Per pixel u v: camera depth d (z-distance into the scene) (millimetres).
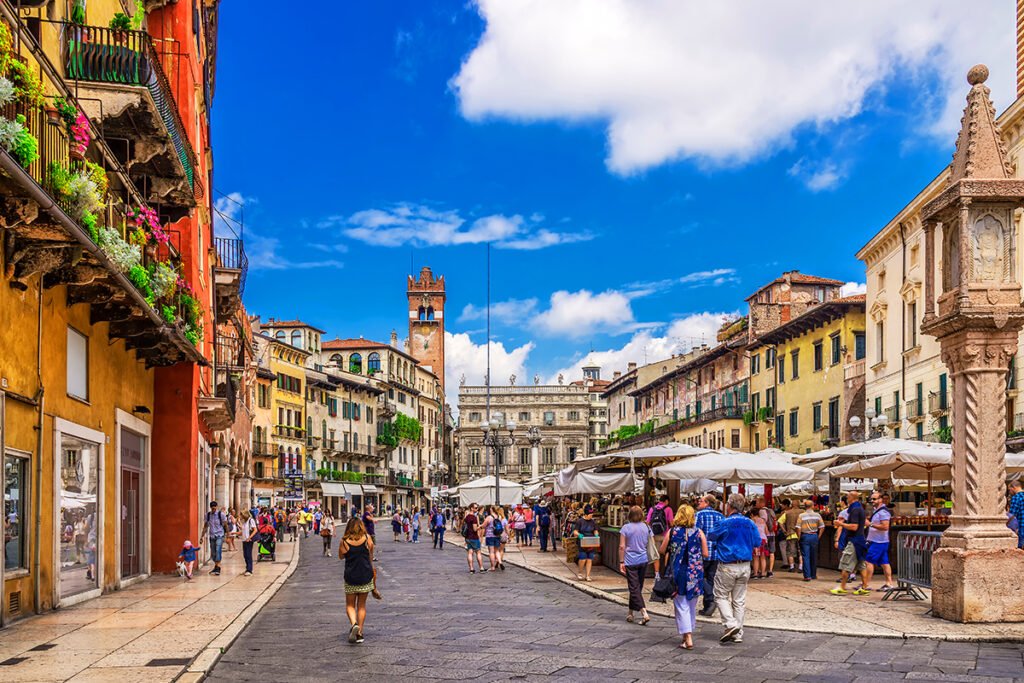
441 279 136000
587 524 23625
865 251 48094
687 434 76312
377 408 106188
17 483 14766
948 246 14609
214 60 36438
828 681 9859
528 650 12078
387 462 109438
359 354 109438
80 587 18078
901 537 16406
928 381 40656
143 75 17000
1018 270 32406
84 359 18188
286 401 81188
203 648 11938
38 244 13750
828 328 53344
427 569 29281
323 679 10211
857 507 17984
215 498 41500
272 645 12703
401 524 54688
